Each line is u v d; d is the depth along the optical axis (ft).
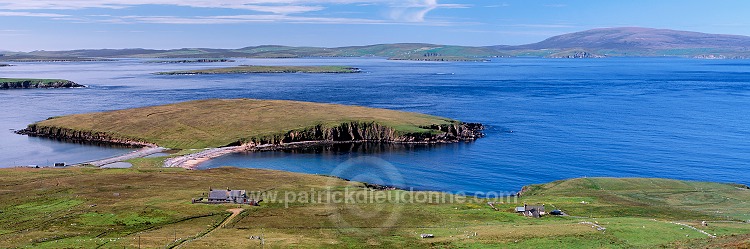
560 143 648.79
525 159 568.82
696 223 300.40
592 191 413.18
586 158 572.10
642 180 442.09
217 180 422.41
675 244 247.70
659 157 573.33
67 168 477.36
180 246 251.39
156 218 306.96
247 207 334.85
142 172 458.50
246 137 654.53
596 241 255.29
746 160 555.28
